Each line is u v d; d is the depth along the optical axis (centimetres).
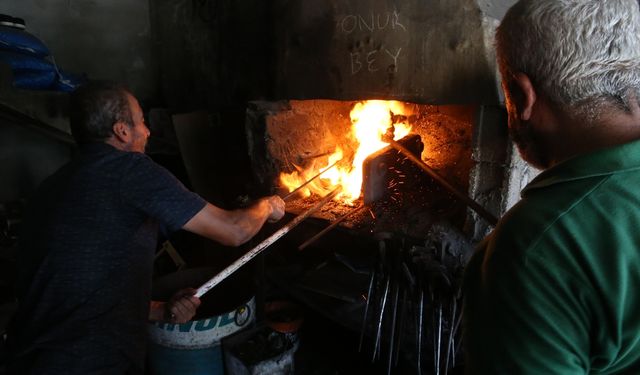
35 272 128
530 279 58
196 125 341
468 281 71
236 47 305
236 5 297
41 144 346
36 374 124
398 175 237
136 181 129
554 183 62
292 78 250
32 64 298
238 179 355
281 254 266
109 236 128
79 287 126
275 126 274
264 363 171
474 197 197
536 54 63
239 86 310
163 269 289
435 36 183
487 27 169
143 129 147
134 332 136
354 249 222
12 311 212
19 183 340
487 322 63
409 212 221
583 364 58
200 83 365
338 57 223
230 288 214
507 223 64
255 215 155
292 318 194
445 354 164
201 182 344
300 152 286
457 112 229
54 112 304
